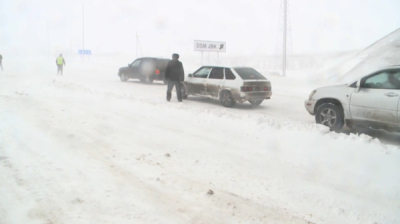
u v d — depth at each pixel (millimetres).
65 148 6562
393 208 4523
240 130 8008
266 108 12664
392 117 7402
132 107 10750
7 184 4844
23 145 6629
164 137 7516
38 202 4340
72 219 3955
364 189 5012
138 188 4875
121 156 6219
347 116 8242
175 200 4559
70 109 10336
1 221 3867
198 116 9367
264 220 4152
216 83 12742
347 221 4207
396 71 7617
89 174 5309
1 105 10523
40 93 13703
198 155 6375
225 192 4867
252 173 5570
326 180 5320
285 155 6398
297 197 4781
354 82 8281
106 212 4152
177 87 12961
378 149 6305
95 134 7621
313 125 7789
